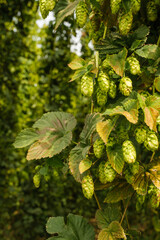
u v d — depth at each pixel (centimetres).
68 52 184
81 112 186
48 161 88
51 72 191
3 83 192
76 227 88
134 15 89
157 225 159
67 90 189
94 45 83
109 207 88
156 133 79
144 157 124
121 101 80
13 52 191
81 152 83
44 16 82
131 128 80
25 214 196
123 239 85
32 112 198
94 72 76
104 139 73
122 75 76
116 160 76
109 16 86
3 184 199
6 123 194
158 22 89
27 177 198
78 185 192
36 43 198
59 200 196
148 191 80
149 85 85
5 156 196
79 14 82
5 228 199
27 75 196
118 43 82
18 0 178
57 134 88
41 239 99
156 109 73
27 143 87
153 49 79
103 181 81
